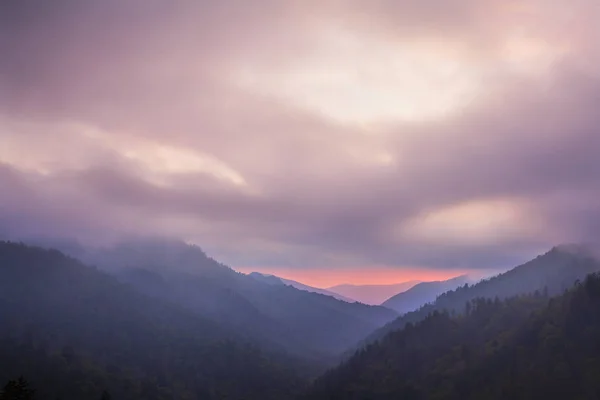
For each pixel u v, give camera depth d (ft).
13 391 542.98
